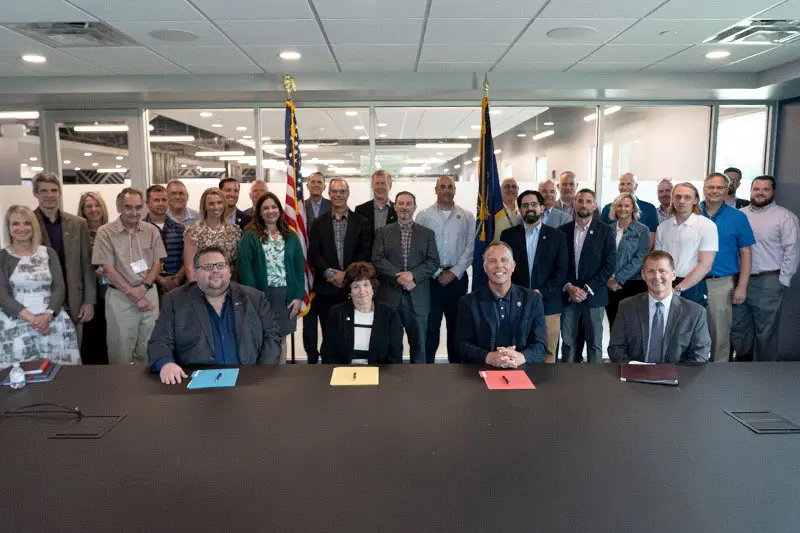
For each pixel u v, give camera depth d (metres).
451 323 4.22
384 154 5.61
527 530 1.17
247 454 1.53
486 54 4.36
